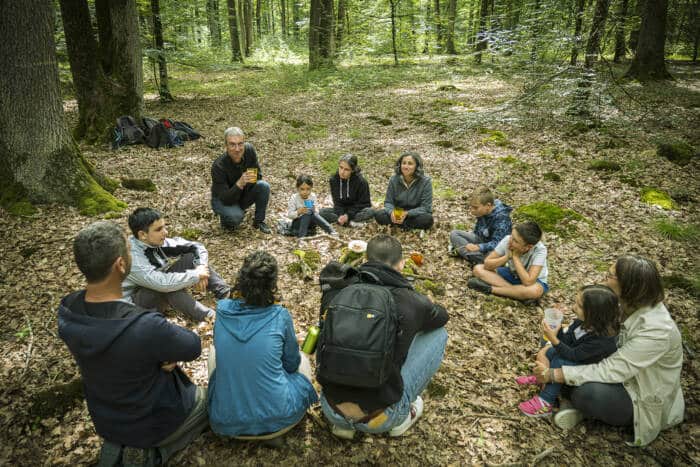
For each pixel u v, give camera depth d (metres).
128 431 1.95
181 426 2.18
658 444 2.37
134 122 8.42
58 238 4.49
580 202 5.51
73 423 2.47
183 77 19.09
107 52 8.91
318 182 6.62
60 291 3.66
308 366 2.46
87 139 8.34
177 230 4.91
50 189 5.07
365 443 2.39
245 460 2.27
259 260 2.15
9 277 3.82
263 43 26.03
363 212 5.13
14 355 2.97
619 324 2.32
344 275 2.23
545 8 7.64
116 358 1.80
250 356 2.11
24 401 2.61
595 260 4.28
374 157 7.68
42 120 4.94
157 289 3.06
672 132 7.63
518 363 3.01
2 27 4.57
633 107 8.39
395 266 2.27
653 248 4.40
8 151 4.91
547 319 2.62
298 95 13.84
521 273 3.51
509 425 2.51
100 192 5.32
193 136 8.82
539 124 8.41
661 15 11.66
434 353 2.44
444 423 2.53
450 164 7.17
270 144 8.59
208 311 3.29
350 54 18.14
